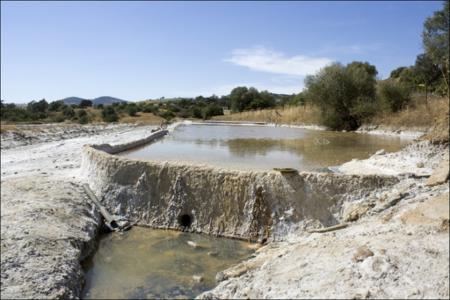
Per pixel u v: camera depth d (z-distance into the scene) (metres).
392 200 10.84
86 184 16.94
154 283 10.41
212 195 13.73
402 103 38.50
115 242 13.17
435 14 39.88
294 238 11.80
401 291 6.61
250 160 18.12
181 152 21.42
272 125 53.50
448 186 10.47
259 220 12.89
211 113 77.25
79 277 10.55
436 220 8.22
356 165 16.30
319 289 7.12
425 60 48.31
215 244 12.75
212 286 10.02
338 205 12.23
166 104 97.00
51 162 23.05
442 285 6.54
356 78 41.66
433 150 15.80
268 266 8.76
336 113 41.78
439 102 33.56
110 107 87.75
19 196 15.38
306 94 45.28
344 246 8.36
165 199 14.49
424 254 7.29
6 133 37.06
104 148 20.39
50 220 13.00
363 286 6.88
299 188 12.63
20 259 10.36
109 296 9.96
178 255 11.98
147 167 14.98
